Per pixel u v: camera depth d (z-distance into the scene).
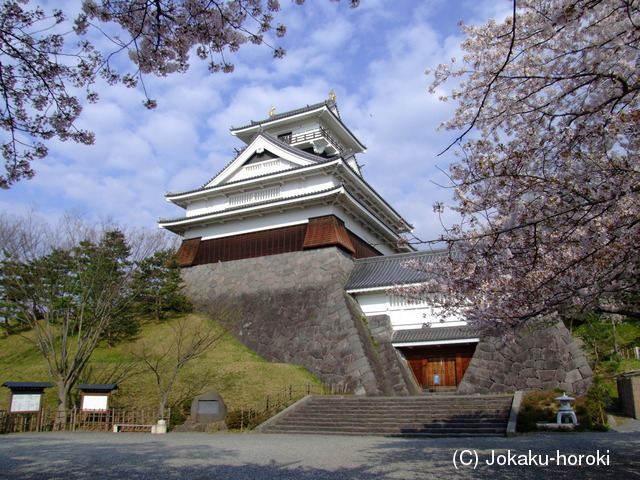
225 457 10.29
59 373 17.95
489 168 7.99
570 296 8.10
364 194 31.64
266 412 17.28
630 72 7.37
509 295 8.76
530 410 14.78
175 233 33.44
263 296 27.44
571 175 7.05
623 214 6.60
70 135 7.12
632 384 16.73
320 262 26.98
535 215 7.68
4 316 21.97
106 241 22.83
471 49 8.88
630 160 6.99
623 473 8.09
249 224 30.44
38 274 20.12
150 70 7.18
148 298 27.58
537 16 7.81
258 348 25.09
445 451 10.91
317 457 10.27
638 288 7.72
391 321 24.89
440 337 22.53
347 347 22.36
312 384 21.11
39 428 16.75
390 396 20.23
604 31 7.62
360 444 12.51
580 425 13.67
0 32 5.94
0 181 7.09
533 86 8.36
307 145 35.16
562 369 19.05
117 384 19.20
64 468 8.84
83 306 20.12
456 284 9.73
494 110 8.89
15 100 6.64
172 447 11.92
